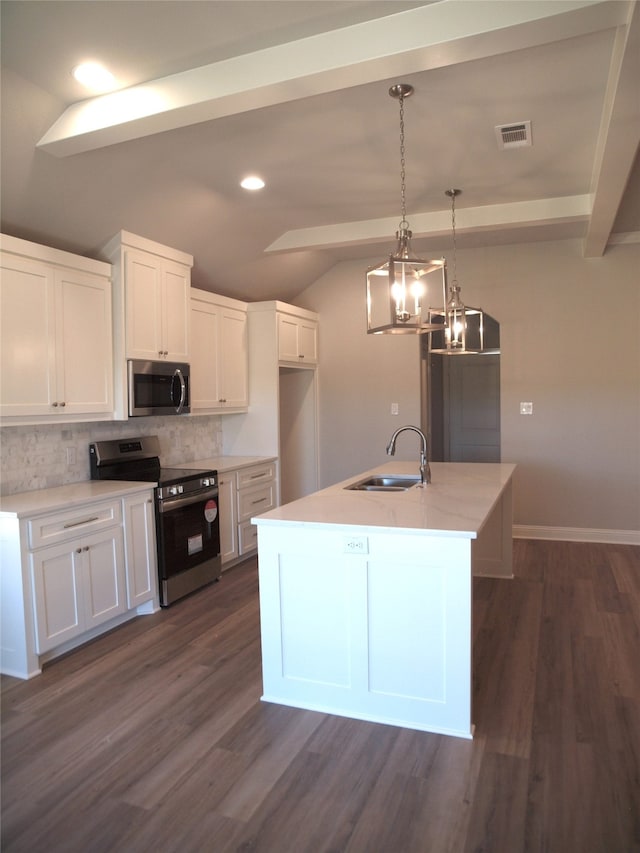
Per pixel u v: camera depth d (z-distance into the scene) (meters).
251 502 4.88
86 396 3.48
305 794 2.02
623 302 5.17
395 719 2.45
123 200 3.43
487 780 2.07
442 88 2.66
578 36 2.26
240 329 5.17
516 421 5.49
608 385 5.24
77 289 3.42
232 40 2.28
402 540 2.37
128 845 1.80
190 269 4.40
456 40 2.06
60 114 2.71
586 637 3.26
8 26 2.17
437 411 6.72
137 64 2.42
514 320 5.45
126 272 3.68
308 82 2.32
